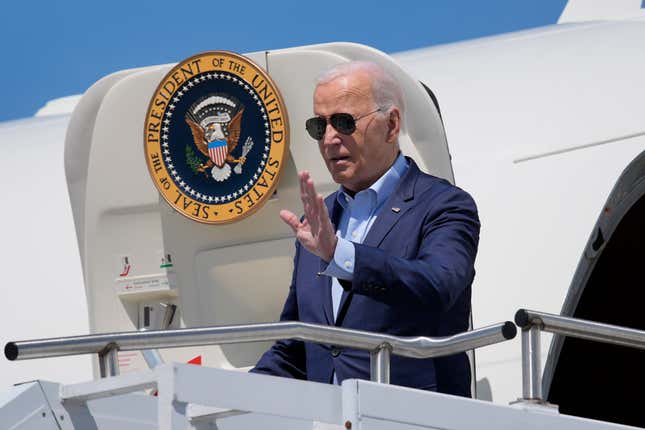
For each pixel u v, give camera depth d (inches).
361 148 449.7
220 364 636.7
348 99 448.5
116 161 640.4
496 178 781.3
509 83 900.0
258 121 605.0
